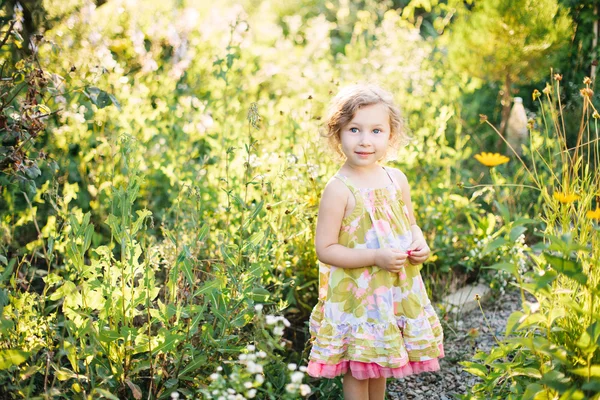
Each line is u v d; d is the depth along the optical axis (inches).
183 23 191.8
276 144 138.1
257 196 130.6
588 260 82.6
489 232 138.6
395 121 92.2
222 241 115.0
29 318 92.9
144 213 90.8
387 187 90.4
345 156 95.7
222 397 76.9
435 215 145.7
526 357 91.0
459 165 160.1
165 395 89.4
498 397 89.4
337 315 87.0
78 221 93.7
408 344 87.5
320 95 180.5
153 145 158.9
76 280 109.0
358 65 210.2
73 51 149.3
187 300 100.3
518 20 179.0
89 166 144.1
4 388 84.1
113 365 89.7
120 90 152.9
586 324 78.7
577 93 181.6
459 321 128.1
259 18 285.9
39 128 101.2
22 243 139.1
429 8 212.5
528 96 206.1
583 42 193.5
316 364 86.9
